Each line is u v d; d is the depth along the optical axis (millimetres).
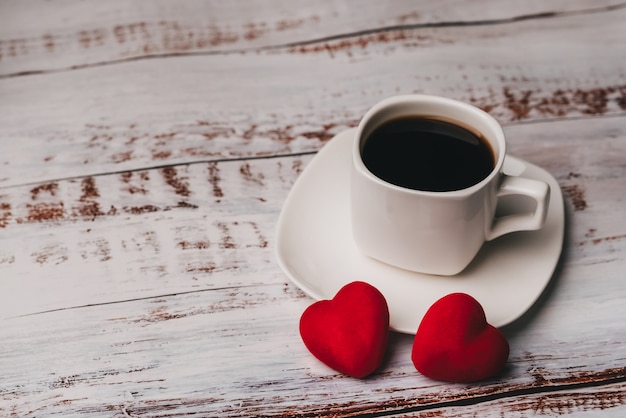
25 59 947
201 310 784
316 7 986
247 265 807
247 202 845
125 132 893
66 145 885
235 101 914
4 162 875
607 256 802
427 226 741
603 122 890
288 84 926
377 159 759
